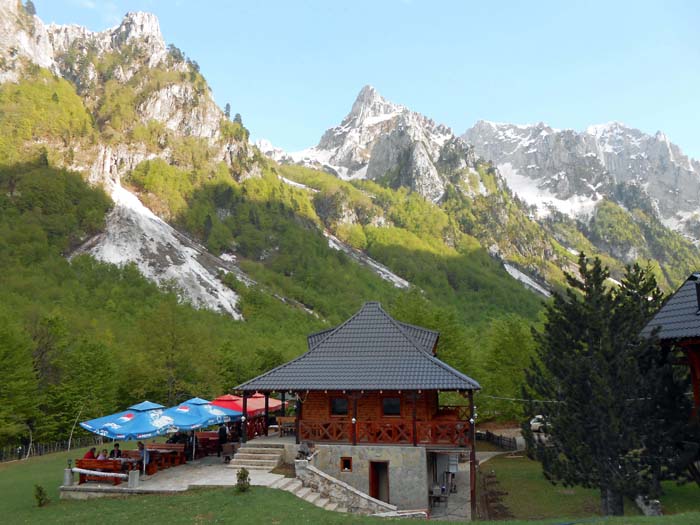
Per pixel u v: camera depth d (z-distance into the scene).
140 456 27.16
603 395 21.62
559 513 25.78
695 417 21.84
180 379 62.22
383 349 28.55
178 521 18.53
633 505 25.61
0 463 41.84
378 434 26.84
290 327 150.50
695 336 21.00
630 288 32.03
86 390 56.16
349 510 23.33
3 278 131.12
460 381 25.50
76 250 176.50
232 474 25.45
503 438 49.84
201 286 171.62
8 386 47.47
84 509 21.38
